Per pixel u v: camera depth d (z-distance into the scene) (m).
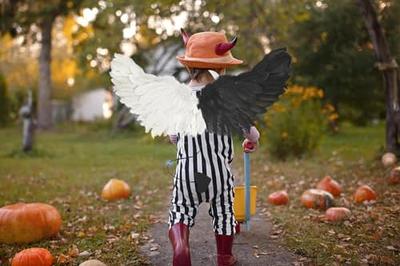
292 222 5.79
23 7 21.19
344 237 5.14
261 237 5.25
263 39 12.85
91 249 4.96
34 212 5.29
